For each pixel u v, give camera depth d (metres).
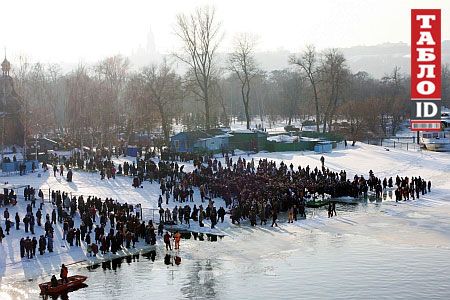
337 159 102.62
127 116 127.81
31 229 54.84
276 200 66.69
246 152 106.56
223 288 43.03
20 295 41.41
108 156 92.44
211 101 143.62
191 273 46.56
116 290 42.59
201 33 116.38
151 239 54.75
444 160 109.31
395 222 63.41
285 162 96.94
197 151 99.56
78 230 53.19
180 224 61.72
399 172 95.94
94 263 49.09
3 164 84.56
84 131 116.31
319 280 44.69
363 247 53.75
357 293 42.16
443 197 77.38
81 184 76.00
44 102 148.00
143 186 75.31
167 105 132.88
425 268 47.59
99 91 119.75
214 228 60.72
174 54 120.06
